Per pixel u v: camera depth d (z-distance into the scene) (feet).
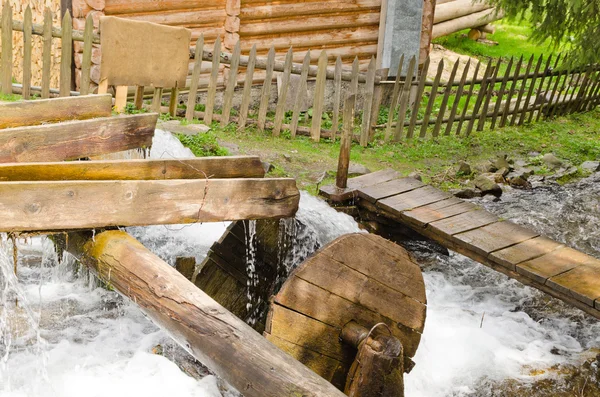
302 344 17.10
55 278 21.42
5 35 31.81
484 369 19.90
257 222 20.47
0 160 17.83
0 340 17.84
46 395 16.02
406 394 18.56
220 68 39.06
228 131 35.81
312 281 16.85
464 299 24.44
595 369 20.33
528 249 23.39
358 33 42.75
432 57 53.78
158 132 30.04
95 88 35.65
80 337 18.63
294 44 41.39
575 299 20.67
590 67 45.34
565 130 42.88
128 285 15.57
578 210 31.32
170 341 19.03
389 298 18.15
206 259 20.54
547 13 32.91
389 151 36.73
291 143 35.88
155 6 36.99
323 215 26.07
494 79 40.01
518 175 34.17
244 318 21.62
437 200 27.22
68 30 32.07
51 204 15.35
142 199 16.78
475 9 56.29
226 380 13.61
